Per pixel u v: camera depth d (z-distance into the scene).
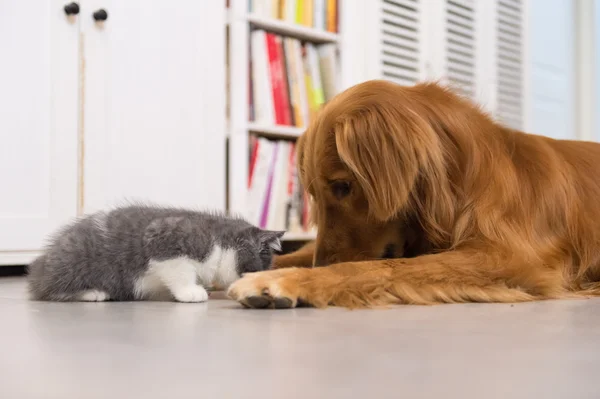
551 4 4.03
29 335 1.42
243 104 2.80
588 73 4.17
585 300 1.97
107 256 1.95
